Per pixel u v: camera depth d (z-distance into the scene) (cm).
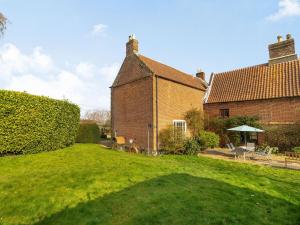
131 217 514
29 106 1266
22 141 1217
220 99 2311
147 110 1820
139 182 770
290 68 2014
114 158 1269
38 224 491
